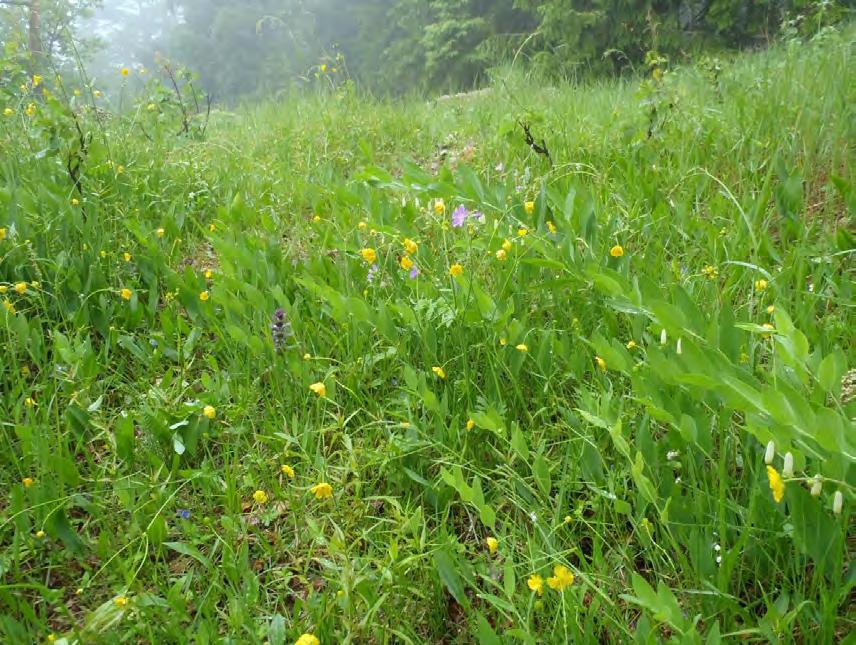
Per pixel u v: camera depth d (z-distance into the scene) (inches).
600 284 81.7
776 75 201.0
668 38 521.0
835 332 90.4
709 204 134.5
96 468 84.8
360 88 315.0
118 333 109.8
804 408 50.1
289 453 82.2
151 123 221.5
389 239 125.3
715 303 93.4
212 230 145.7
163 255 129.5
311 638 53.6
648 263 112.0
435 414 83.4
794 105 171.0
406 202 132.6
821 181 142.4
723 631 58.5
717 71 215.0
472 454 81.1
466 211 116.8
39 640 63.8
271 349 98.7
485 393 90.4
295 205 168.9
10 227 122.5
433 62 748.0
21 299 116.1
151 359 105.4
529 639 55.2
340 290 113.2
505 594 62.5
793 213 119.5
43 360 105.5
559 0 543.5
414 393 83.2
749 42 538.6
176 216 152.5
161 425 85.5
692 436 64.1
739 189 141.4
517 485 75.5
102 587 72.1
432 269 112.1
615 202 137.7
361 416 91.7
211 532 77.4
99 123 207.2
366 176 116.2
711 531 64.4
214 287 106.2
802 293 97.3
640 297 80.0
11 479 85.0
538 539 70.5
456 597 63.6
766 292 98.3
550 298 103.8
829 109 160.4
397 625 64.0
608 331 96.0
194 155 199.5
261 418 93.6
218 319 114.3
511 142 165.2
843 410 56.6
